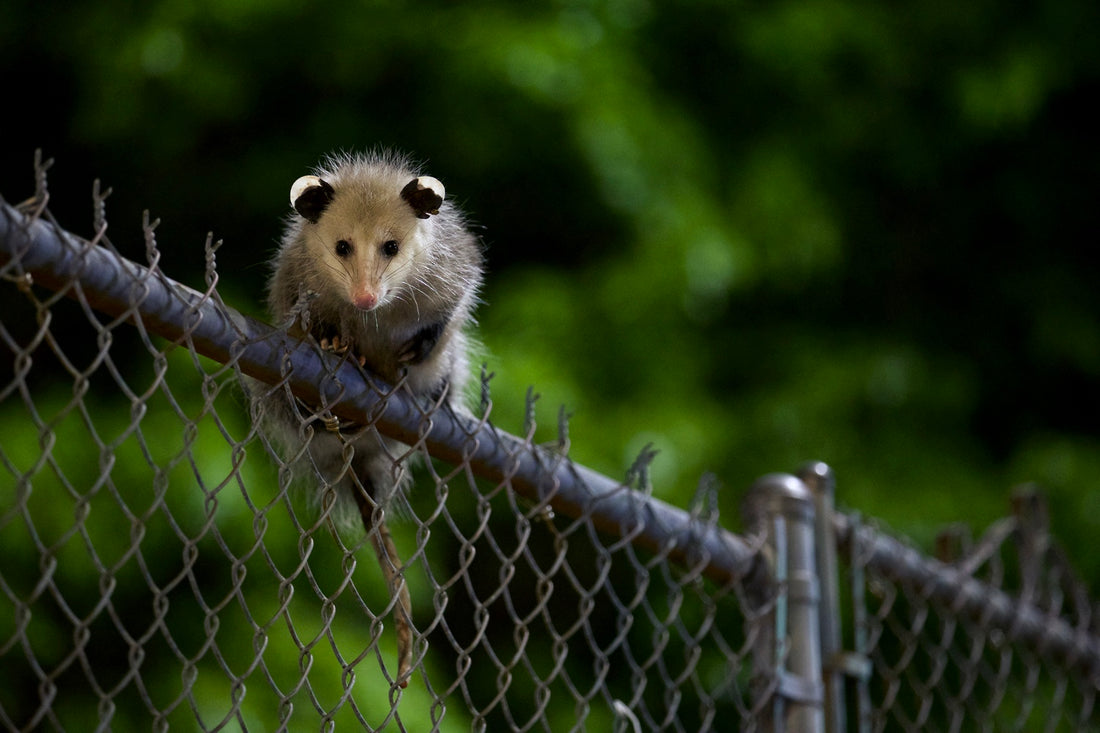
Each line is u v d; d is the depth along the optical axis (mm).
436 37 15945
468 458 6270
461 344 8336
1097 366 20203
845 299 20328
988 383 20406
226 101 15477
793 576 7754
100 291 4785
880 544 8602
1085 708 10086
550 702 16016
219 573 13094
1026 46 19219
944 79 19547
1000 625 9477
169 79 15117
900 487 17219
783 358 18469
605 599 16734
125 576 12844
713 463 16062
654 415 15664
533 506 6688
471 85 15641
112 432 13125
